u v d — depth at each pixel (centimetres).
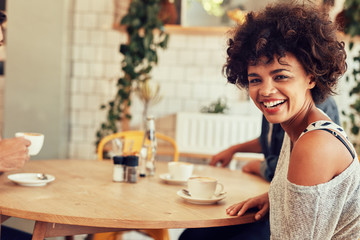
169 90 398
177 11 375
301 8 109
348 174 102
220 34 373
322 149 98
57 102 360
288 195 101
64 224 128
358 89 341
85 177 183
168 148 375
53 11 355
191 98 397
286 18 107
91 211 128
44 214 122
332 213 103
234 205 139
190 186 147
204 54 394
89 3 390
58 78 359
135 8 356
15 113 361
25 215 124
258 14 117
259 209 141
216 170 220
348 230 112
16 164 143
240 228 163
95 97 396
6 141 143
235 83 129
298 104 110
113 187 165
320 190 98
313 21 108
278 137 202
